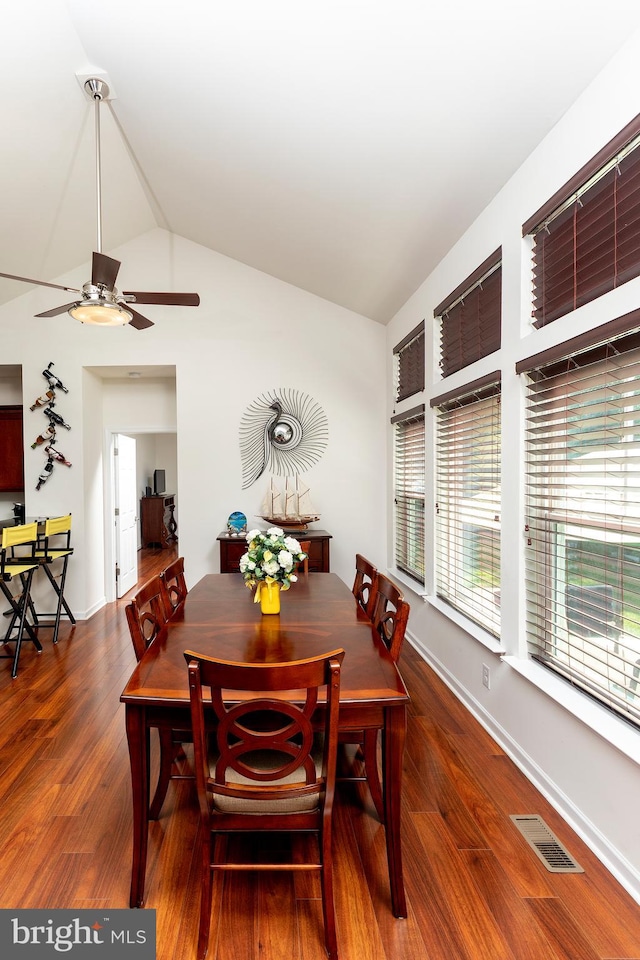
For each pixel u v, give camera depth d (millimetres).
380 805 2023
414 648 4062
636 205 1688
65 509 4895
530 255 2363
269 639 2055
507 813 2059
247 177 3363
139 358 4906
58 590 4586
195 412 4938
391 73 2131
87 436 5012
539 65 1871
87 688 3340
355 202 3180
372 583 2463
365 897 1658
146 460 10500
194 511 4949
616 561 1858
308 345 5000
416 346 4129
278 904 1638
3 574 3850
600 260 1875
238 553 4480
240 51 2268
